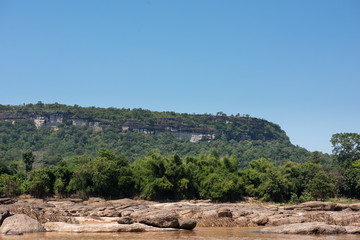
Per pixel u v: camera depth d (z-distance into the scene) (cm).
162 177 8975
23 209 4716
